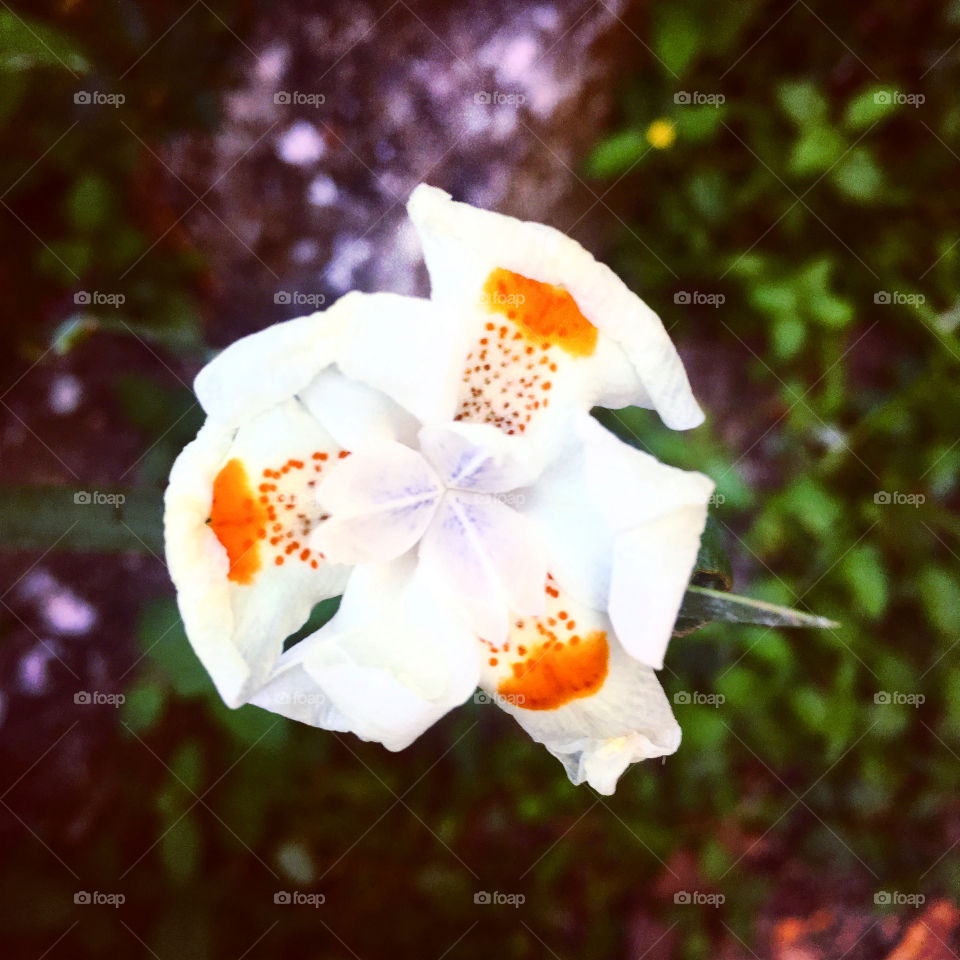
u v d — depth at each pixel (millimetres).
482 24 208
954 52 235
